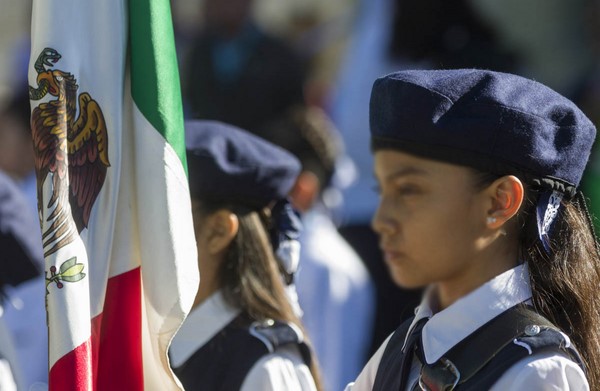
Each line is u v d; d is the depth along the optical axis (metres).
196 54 18.28
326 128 16.16
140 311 7.42
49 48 7.14
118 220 7.38
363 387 8.30
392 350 8.09
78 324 6.97
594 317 7.52
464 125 7.32
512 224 7.50
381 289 15.79
